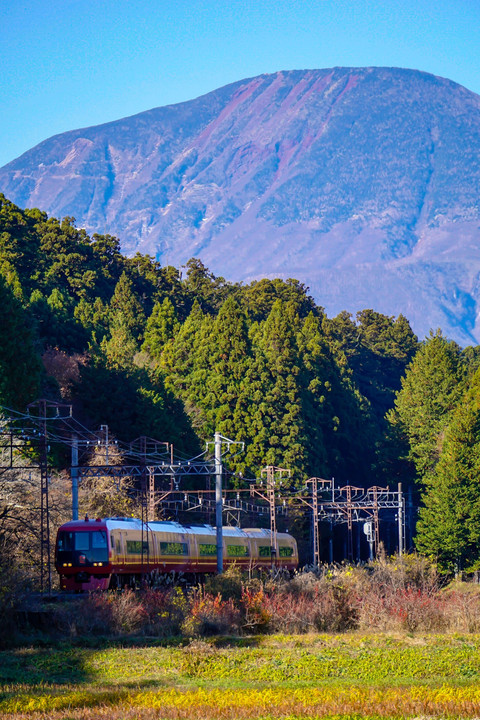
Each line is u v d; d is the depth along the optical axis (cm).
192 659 7775
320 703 5947
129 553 13850
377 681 7188
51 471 16688
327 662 7956
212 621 9888
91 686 6781
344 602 10581
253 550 18025
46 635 9075
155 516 18475
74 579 13362
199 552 16000
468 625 10325
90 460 18750
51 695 6300
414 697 6159
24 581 10069
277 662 7944
